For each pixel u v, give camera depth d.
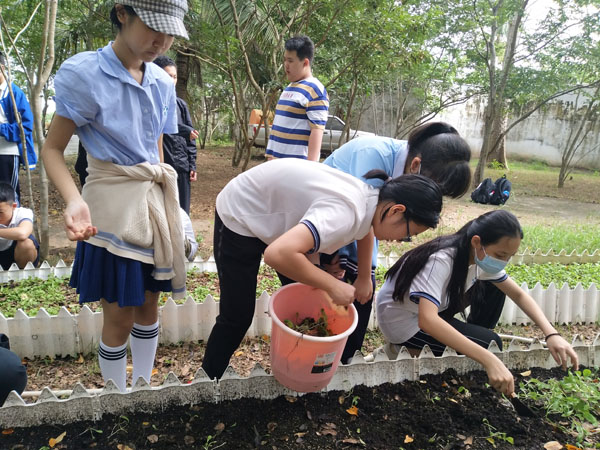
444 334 2.30
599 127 17.97
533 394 2.29
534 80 11.70
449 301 2.66
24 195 8.52
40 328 3.21
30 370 3.11
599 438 2.15
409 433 2.10
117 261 2.18
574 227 7.82
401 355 2.45
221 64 8.77
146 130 2.25
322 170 2.04
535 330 4.00
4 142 4.79
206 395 2.18
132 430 2.00
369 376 2.38
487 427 2.17
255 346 3.51
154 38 1.97
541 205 10.51
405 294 2.73
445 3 10.82
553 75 11.58
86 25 8.79
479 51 12.35
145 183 2.23
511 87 12.09
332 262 2.79
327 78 10.16
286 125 4.27
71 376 3.07
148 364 2.59
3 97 4.73
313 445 2.00
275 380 2.24
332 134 13.87
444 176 2.24
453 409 2.26
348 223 1.88
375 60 8.40
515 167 18.44
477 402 2.33
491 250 2.46
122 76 2.07
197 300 3.92
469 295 2.96
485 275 2.83
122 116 2.11
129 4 1.88
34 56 8.06
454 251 2.53
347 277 2.87
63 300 3.89
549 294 4.05
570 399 2.23
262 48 9.45
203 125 21.41
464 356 2.54
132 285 2.21
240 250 2.24
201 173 12.36
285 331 1.97
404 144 2.66
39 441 1.91
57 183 2.02
